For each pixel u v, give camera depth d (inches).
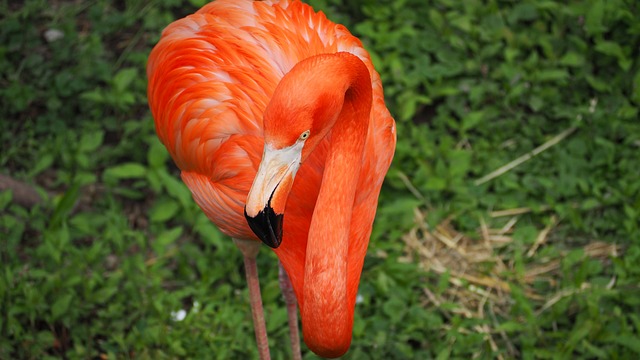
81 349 310.8
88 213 357.1
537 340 313.1
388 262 332.5
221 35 261.9
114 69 408.2
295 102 192.2
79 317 323.9
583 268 323.0
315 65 197.0
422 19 418.0
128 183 375.6
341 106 204.2
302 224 245.1
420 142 369.4
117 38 421.4
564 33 407.5
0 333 308.8
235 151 245.8
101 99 381.7
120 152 378.3
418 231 357.7
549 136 378.6
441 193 364.5
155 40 412.8
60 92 393.4
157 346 311.7
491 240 352.2
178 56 268.8
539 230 354.9
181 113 261.9
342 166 220.2
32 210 348.8
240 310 324.2
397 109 384.5
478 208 362.6
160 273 334.6
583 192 358.6
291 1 277.9
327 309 219.5
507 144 378.3
